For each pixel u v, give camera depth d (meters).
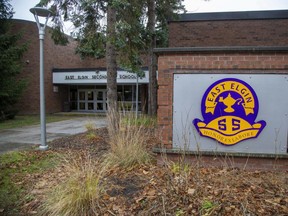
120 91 22.81
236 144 4.78
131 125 6.04
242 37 11.34
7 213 3.70
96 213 3.36
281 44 11.08
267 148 4.71
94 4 8.05
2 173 5.27
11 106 18.97
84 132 10.79
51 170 5.23
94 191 3.59
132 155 4.99
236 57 4.69
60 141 8.37
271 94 4.65
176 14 11.56
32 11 7.10
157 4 12.20
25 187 4.50
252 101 4.69
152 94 12.31
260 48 4.56
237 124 4.75
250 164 4.72
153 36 11.79
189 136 4.88
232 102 4.75
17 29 20.41
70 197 3.43
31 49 21.02
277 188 3.73
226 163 4.68
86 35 8.43
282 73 4.61
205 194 3.49
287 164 4.64
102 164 4.84
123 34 8.23
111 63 8.65
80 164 4.70
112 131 6.03
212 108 4.80
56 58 23.28
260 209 3.16
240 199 3.36
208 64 4.78
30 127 13.55
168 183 3.84
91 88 24.95
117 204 3.56
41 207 3.71
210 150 4.82
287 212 3.09
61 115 21.42
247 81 4.69
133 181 4.21
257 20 11.24
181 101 4.89
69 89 25.19
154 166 4.84
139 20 10.42
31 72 21.17
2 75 16.27
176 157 4.89
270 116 4.67
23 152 6.95
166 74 4.91
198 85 4.83
